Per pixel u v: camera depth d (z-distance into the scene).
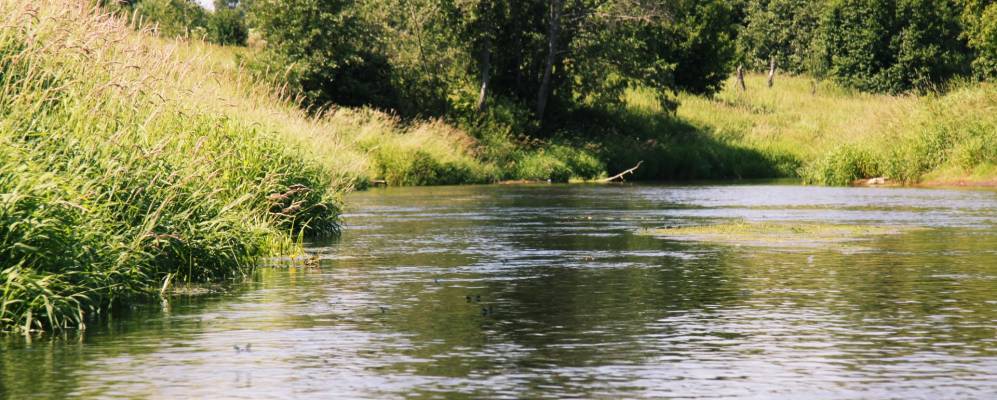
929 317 12.89
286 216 23.22
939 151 52.56
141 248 14.93
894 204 36.84
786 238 23.80
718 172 71.88
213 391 9.06
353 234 25.08
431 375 9.70
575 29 71.06
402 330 12.07
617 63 70.88
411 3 70.06
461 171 58.94
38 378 9.56
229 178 20.83
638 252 20.80
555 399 8.80
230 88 24.91
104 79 16.92
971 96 54.03
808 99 95.44
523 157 64.94
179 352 10.78
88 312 13.27
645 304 14.01
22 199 12.78
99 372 9.82
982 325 12.30
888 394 8.95
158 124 18.22
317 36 63.75
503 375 9.70
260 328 12.21
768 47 119.44
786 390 9.12
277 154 23.31
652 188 52.34
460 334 11.82
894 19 105.75
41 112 15.41
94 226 13.96
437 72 70.94
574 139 69.94
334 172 31.22
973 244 22.19
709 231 25.61
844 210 33.69
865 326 12.27
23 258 12.43
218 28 77.62
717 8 92.00
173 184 16.72
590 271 17.67
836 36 108.94
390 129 59.19
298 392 9.04
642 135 75.62
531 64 73.31
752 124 81.81
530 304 14.01
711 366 10.09
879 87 105.06
